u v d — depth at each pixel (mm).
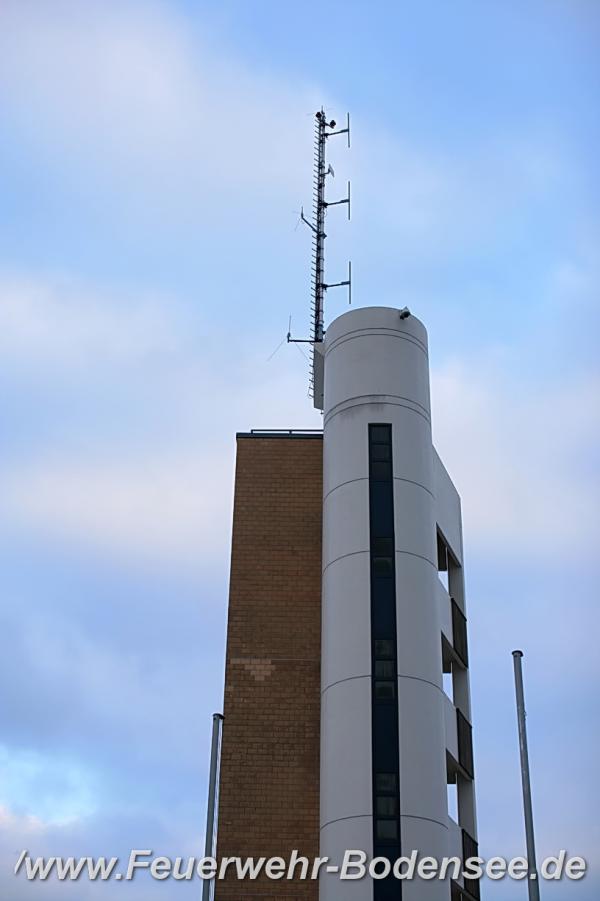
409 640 43438
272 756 44906
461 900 46625
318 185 61750
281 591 47844
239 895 42344
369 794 40844
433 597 44969
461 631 51625
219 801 44031
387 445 46688
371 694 42469
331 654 43938
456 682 51625
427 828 40562
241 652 46750
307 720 45562
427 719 42500
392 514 45469
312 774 44625
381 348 48312
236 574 48094
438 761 42156
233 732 45344
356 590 44219
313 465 50125
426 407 48469
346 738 42031
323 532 47219
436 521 48594
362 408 47250
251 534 48812
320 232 60562
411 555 44875
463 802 49188
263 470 50031
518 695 35406
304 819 43812
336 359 49031
